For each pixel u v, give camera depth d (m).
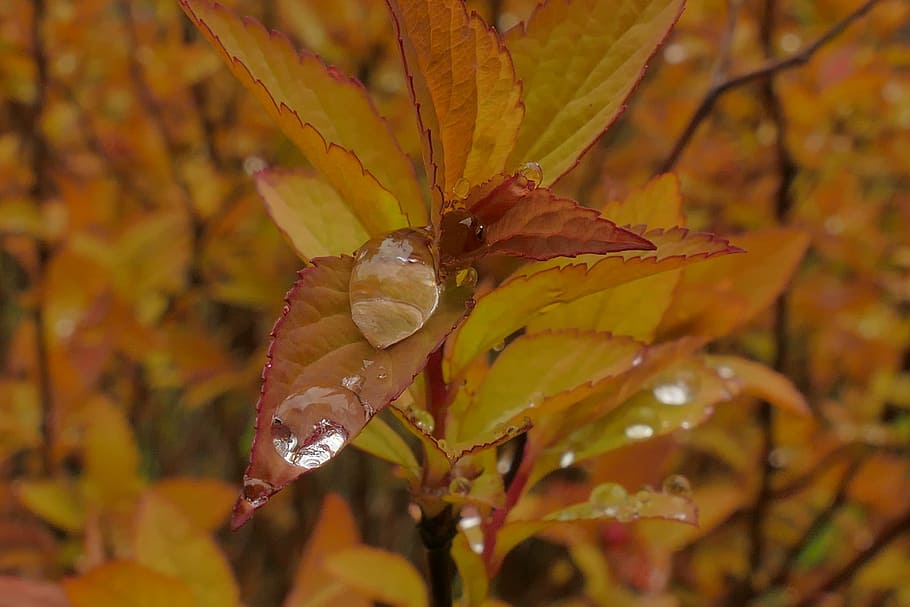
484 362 0.21
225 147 0.53
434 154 0.18
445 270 0.18
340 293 0.17
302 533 0.54
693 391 0.21
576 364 0.20
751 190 0.45
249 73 0.18
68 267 0.41
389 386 0.17
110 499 0.36
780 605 0.42
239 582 0.56
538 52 0.19
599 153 0.51
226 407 0.57
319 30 0.48
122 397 0.55
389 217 0.19
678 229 0.18
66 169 0.53
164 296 0.48
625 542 0.32
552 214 0.17
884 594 0.47
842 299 0.44
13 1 0.45
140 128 0.51
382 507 0.59
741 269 0.22
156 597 0.22
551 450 0.21
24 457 0.51
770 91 0.37
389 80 0.54
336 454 0.16
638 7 0.19
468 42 0.18
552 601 0.50
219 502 0.31
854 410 0.43
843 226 0.44
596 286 0.18
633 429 0.21
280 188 0.20
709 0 0.42
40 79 0.44
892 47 0.41
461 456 0.18
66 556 0.36
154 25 0.53
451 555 0.20
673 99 0.46
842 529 0.46
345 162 0.18
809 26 0.42
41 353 0.39
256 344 0.61
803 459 0.41
